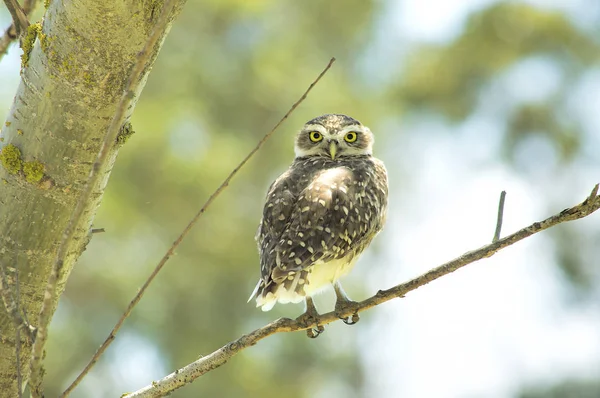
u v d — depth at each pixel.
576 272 18.86
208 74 17.28
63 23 4.53
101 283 15.49
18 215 4.73
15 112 4.74
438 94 19.47
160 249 15.98
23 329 4.62
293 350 16.23
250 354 15.81
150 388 4.93
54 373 15.03
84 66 4.55
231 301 16.17
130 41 4.51
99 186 4.84
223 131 17.14
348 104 17.81
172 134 16.25
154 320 15.66
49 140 4.68
